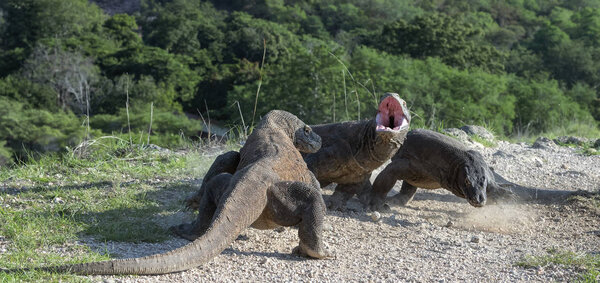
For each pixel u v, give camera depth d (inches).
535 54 3307.1
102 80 2369.6
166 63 2482.8
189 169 352.8
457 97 1556.3
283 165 213.6
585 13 4170.8
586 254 212.1
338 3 4781.0
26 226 225.3
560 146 511.5
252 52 2910.9
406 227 262.7
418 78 1558.8
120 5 5329.7
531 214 289.6
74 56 2423.7
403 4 4918.8
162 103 2262.6
